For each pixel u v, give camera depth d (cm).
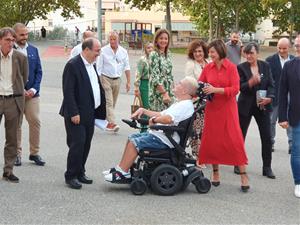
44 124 1171
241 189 716
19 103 715
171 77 826
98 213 602
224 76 703
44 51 3809
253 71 795
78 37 4197
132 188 671
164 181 675
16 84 711
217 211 623
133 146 679
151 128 666
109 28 6181
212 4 4569
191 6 4791
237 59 988
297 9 5175
